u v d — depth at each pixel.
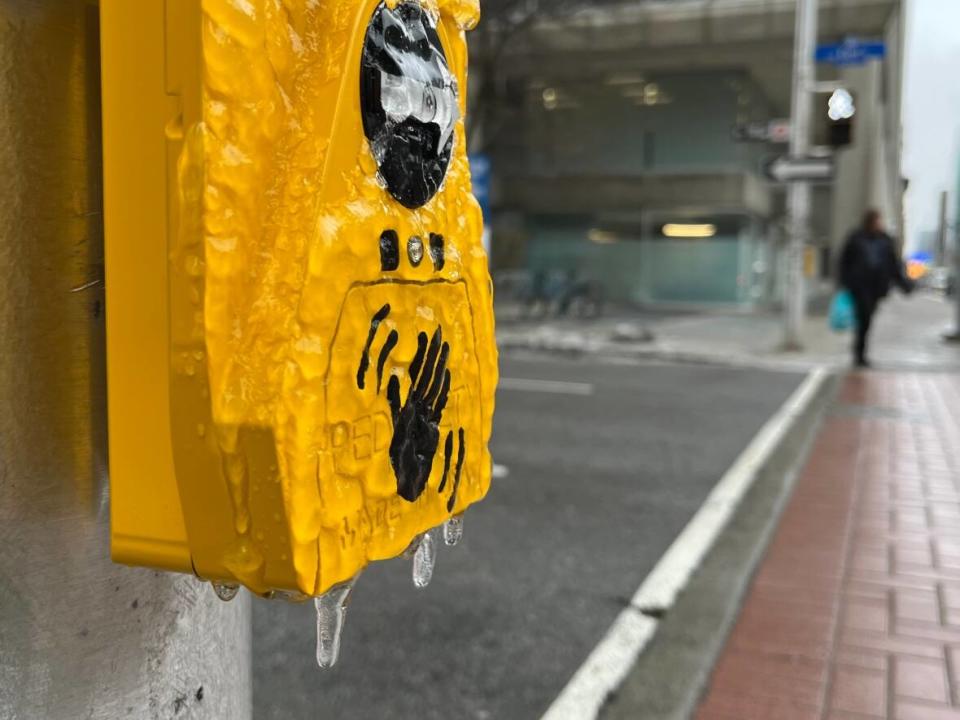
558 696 2.85
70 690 1.12
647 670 2.94
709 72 25.19
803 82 12.92
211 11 0.87
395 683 2.95
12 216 1.03
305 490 0.92
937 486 5.37
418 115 1.11
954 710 2.70
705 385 10.05
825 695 2.79
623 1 22.50
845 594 3.62
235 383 0.91
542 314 21.59
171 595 1.24
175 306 0.91
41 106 1.05
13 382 1.05
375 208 1.02
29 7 1.03
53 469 1.09
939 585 3.71
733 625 3.33
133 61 0.93
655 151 26.02
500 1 17.41
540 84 26.70
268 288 0.92
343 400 0.97
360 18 0.99
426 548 1.34
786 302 13.87
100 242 1.13
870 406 8.52
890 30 24.25
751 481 5.50
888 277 11.55
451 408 1.25
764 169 13.23
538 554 4.18
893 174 34.62
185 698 1.27
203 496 0.94
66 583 1.11
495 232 25.23
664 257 25.78
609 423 7.50
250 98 0.90
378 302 1.03
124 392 0.99
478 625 3.39
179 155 0.91
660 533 4.50
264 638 3.31
